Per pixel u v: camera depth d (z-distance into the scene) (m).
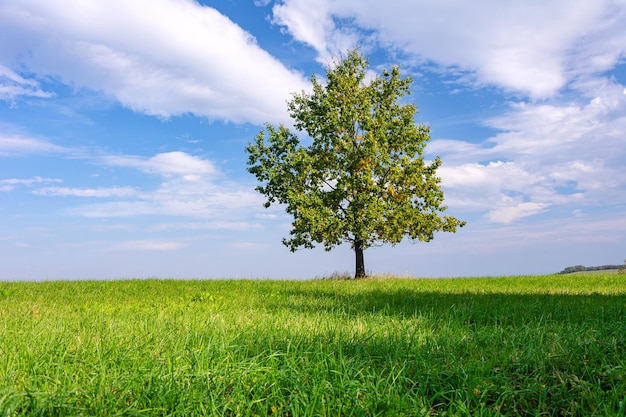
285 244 23.45
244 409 3.56
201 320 7.21
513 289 15.00
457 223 23.61
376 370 4.42
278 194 23.52
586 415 3.51
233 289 14.91
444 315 7.99
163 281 18.78
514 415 3.61
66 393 3.47
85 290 14.39
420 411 3.48
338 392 3.76
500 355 4.85
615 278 19.84
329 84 23.92
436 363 4.64
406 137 23.38
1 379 3.94
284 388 3.84
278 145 23.70
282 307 9.81
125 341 5.31
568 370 4.44
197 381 3.86
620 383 3.98
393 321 7.20
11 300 11.44
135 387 3.77
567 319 7.59
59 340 5.37
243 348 4.97
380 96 24.05
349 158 22.84
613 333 5.87
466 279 20.64
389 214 22.64
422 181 23.42
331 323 6.94
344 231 23.19
